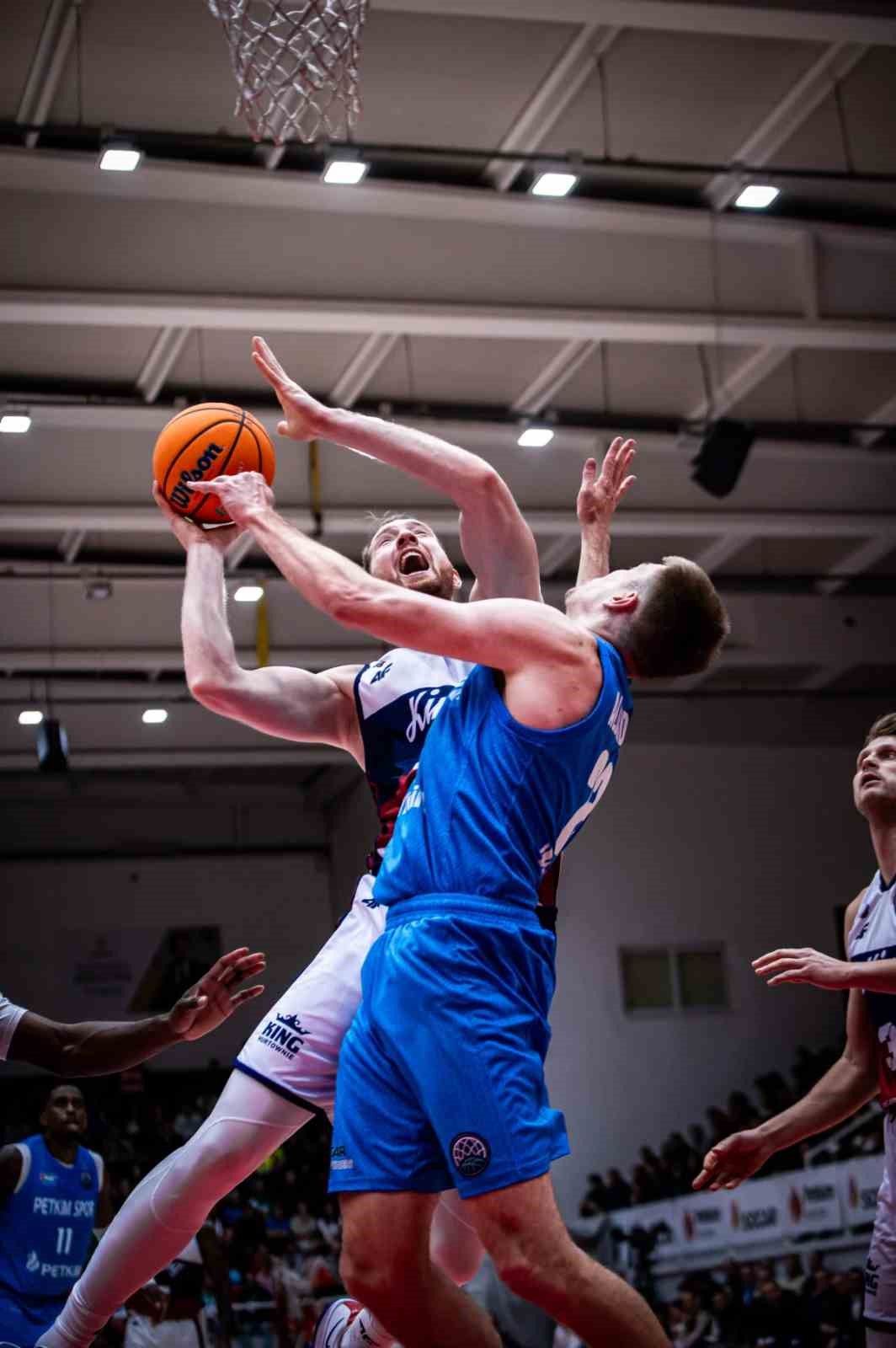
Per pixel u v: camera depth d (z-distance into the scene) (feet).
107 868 75.25
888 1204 11.74
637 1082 62.44
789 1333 38.99
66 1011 73.05
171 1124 69.77
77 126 28.68
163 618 52.29
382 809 9.75
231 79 27.96
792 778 67.31
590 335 35.06
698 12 25.14
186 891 75.82
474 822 7.98
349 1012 9.29
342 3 16.17
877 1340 11.81
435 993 7.73
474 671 8.48
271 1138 9.25
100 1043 10.20
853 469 46.65
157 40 26.71
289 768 74.08
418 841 8.13
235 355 37.93
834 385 42.16
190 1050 72.95
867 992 11.64
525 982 7.92
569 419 41.81
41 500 42.04
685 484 45.44
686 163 31.76
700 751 66.49
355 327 33.91
